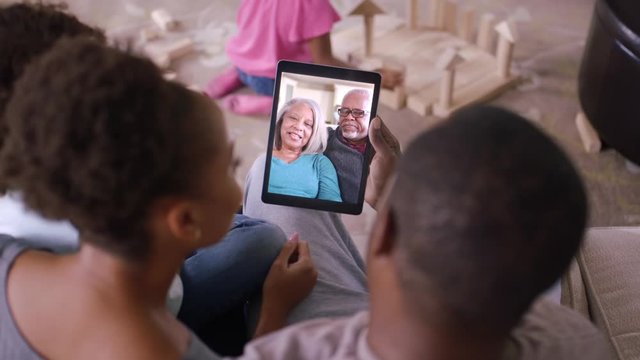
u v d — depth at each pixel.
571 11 2.05
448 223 0.42
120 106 0.50
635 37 1.37
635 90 1.42
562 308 0.60
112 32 2.00
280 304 0.84
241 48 1.75
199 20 2.05
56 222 0.62
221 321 0.90
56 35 0.70
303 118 0.94
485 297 0.43
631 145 1.50
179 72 1.88
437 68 1.69
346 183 0.95
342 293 0.88
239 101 1.75
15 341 0.60
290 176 0.96
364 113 0.94
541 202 0.41
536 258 0.43
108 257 0.56
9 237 0.65
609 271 0.97
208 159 0.55
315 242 0.94
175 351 0.58
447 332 0.46
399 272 0.46
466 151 0.42
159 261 0.58
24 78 0.53
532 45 1.93
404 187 0.44
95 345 0.57
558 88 1.80
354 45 1.92
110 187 0.50
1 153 0.55
